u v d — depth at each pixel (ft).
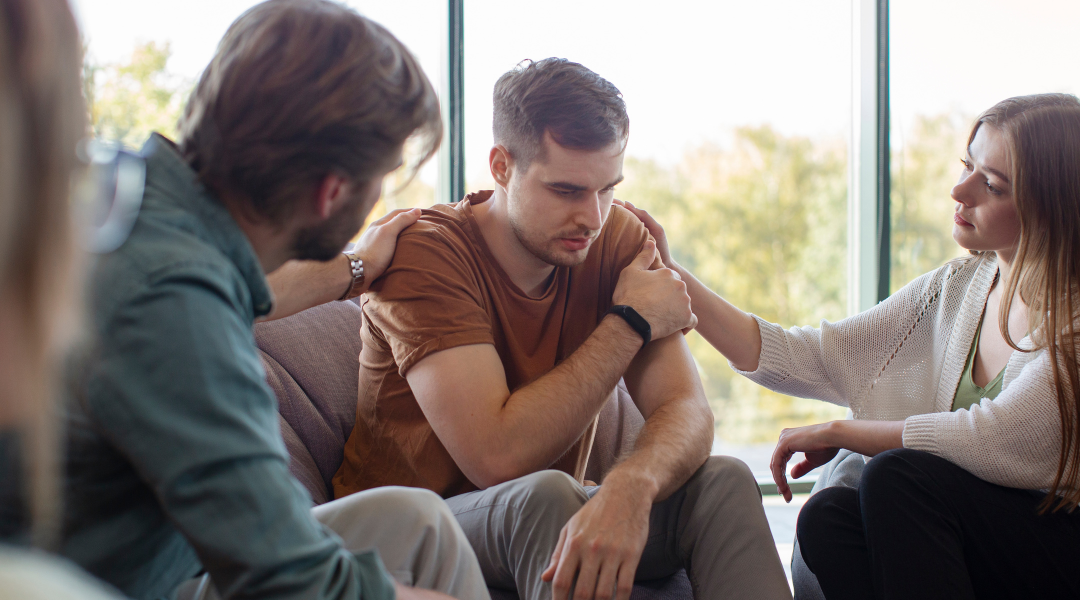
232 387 2.23
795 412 9.83
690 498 4.10
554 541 3.65
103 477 2.22
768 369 5.86
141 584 2.49
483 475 4.03
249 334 2.44
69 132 1.14
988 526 4.18
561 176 4.27
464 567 3.24
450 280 4.35
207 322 2.22
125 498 2.29
